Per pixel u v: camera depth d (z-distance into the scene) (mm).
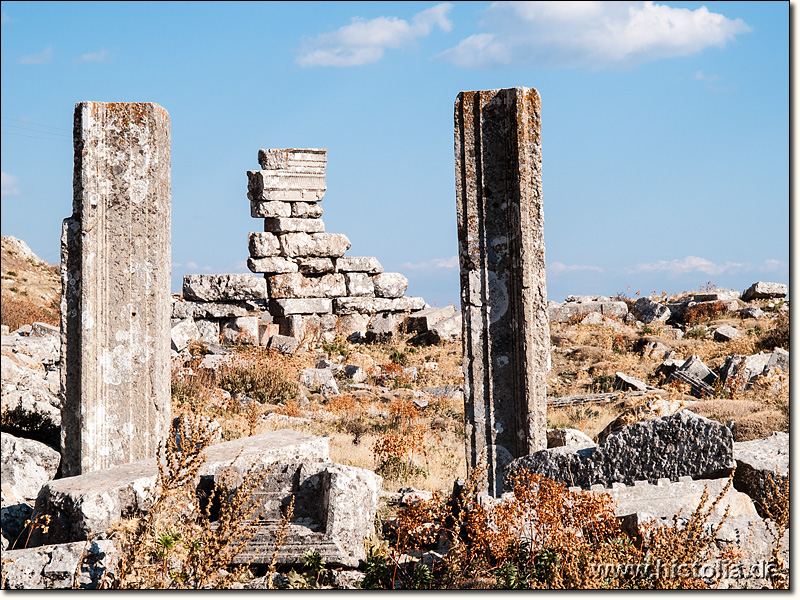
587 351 22094
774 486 7191
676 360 19594
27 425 10227
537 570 6020
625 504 6883
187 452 6277
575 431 9922
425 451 11539
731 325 25094
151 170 8930
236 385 16797
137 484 7172
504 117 8750
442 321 25328
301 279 25281
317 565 6574
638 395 16938
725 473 7242
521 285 8602
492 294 8773
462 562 6363
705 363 20031
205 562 5738
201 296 23922
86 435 8664
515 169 8648
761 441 8328
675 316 27969
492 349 8734
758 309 26422
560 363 21375
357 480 7207
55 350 16969
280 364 18531
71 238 8812
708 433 7207
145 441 8812
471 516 6688
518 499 6660
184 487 6371
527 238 8625
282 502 7293
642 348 22406
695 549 5656
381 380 19828
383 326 25297
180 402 14562
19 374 13062
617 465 7367
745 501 7180
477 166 8805
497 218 8773
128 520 6266
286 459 8289
